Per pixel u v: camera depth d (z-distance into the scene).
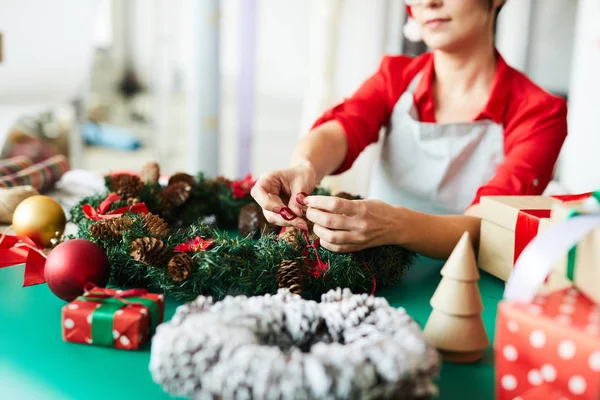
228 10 3.00
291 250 0.82
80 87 2.59
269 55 5.27
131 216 0.90
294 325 0.60
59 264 0.75
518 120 1.25
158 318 0.71
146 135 4.99
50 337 0.70
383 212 0.86
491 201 0.94
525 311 0.53
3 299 0.80
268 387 0.48
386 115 1.40
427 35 1.25
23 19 2.28
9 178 1.18
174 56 4.15
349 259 0.82
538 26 2.68
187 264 0.76
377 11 2.38
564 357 0.50
